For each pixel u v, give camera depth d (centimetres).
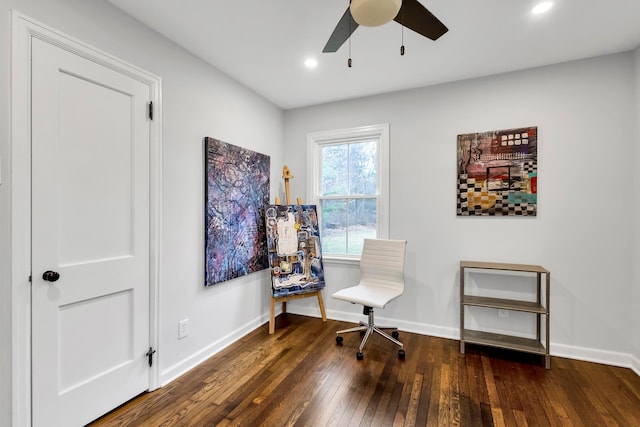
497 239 269
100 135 173
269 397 194
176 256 220
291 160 359
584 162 243
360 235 334
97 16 170
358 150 335
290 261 314
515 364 236
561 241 249
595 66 239
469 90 278
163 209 209
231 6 179
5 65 136
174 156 218
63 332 157
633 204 229
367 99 320
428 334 292
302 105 347
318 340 280
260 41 218
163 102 210
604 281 238
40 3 146
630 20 191
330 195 347
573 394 196
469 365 234
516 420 172
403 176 303
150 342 201
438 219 289
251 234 299
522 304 249
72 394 161
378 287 292
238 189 281
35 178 146
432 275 292
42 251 149
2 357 137
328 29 204
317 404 187
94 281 170
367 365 234
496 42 217
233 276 273
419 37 211
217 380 214
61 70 155
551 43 219
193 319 234
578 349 245
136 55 191
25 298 143
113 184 180
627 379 214
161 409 182
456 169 283
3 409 137
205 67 246
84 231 166
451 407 183
